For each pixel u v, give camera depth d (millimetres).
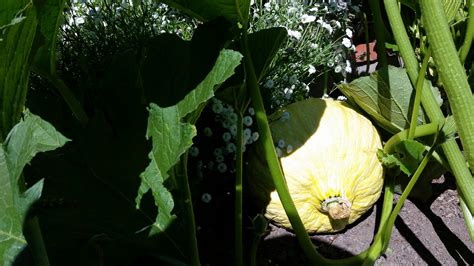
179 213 1097
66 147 1033
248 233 1418
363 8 1834
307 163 1330
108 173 1028
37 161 1011
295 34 1428
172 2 1111
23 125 773
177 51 1061
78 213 1019
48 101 1082
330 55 1517
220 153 1382
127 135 1031
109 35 1369
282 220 1395
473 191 1258
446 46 1137
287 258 1382
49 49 993
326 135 1350
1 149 804
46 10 920
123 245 1045
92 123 1027
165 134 1016
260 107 1161
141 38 1305
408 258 1393
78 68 1309
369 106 1429
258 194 1398
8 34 739
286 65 1439
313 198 1343
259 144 1383
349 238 1435
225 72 998
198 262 1071
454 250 1411
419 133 1330
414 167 1312
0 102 791
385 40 1628
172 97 1038
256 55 1210
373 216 1493
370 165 1363
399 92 1354
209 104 1391
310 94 1744
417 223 1474
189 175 1404
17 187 774
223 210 1464
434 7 1126
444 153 1307
